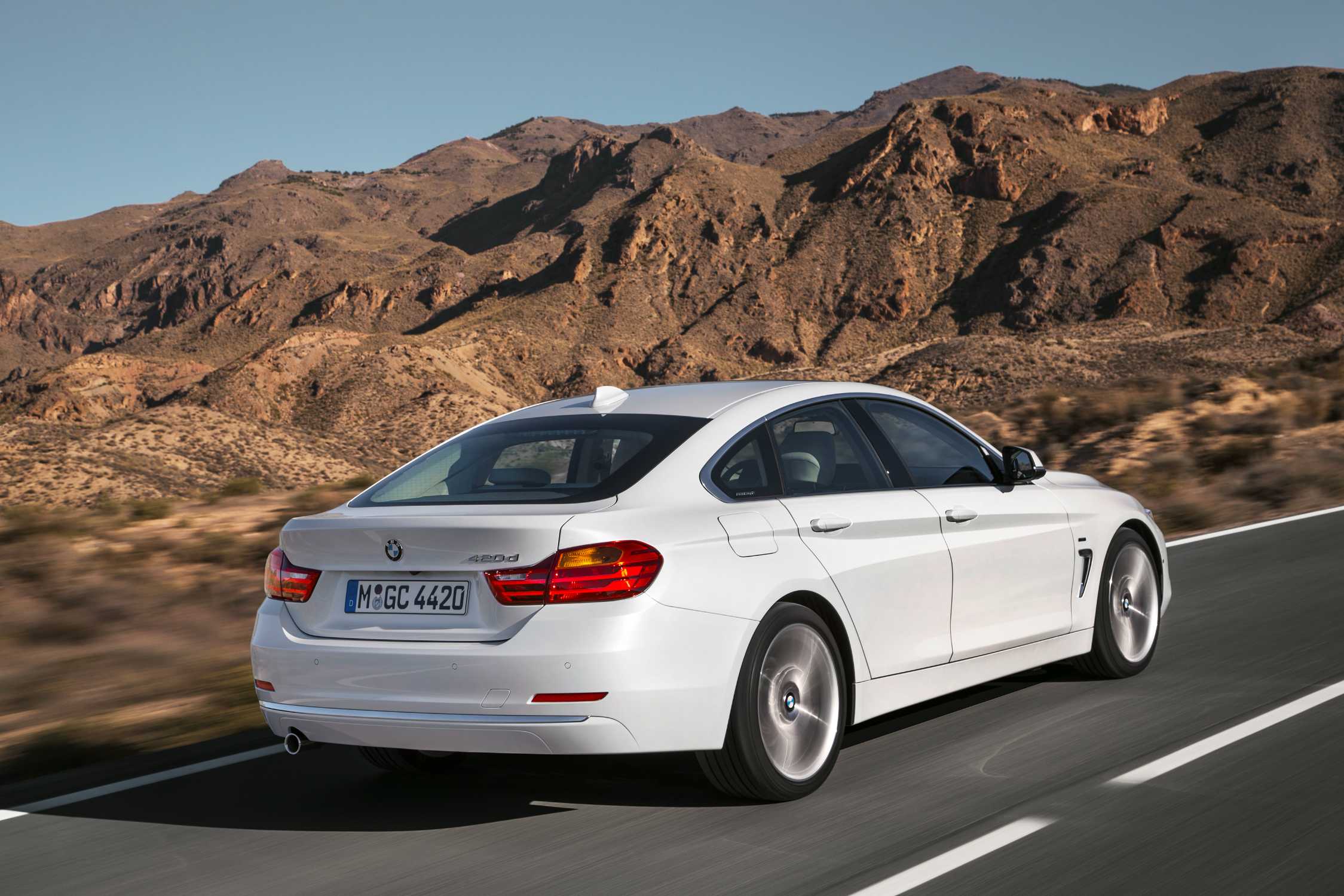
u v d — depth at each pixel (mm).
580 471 5160
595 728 4508
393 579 4836
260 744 6383
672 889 4184
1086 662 6844
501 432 5656
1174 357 83375
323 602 4977
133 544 13500
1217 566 10719
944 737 5922
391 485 5465
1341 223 184625
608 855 4535
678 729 4648
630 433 5273
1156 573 7270
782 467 5352
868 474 5688
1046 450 23031
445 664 4590
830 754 5184
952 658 5785
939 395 83500
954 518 5836
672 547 4719
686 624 4660
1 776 6277
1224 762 5316
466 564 4648
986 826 4652
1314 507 14719
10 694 8070
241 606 10695
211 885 4410
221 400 148375
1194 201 194750
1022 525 6250
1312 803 4762
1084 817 4715
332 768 5887
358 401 148625
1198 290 181000
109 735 6754
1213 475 18047
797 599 5160
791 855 4457
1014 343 93688
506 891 4234
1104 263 188750
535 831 4832
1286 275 179625
